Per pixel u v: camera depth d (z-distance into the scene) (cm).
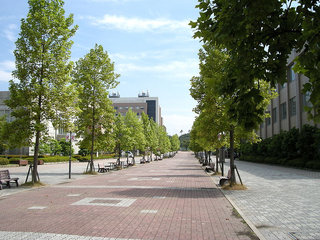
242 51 370
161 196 1130
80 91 1772
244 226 679
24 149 4753
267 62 383
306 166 2569
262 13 328
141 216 785
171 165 3956
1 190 1345
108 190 1315
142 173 2447
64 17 1661
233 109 391
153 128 6309
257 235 597
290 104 3441
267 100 1281
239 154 6078
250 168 2906
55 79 1616
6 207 930
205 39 392
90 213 823
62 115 1656
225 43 383
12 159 3631
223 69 411
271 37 373
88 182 1708
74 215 798
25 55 1564
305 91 344
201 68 1543
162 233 622
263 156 3988
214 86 396
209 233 622
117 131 3409
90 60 2481
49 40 1590
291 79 3384
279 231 627
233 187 1330
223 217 773
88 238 586
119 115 3475
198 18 385
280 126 3791
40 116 1600
